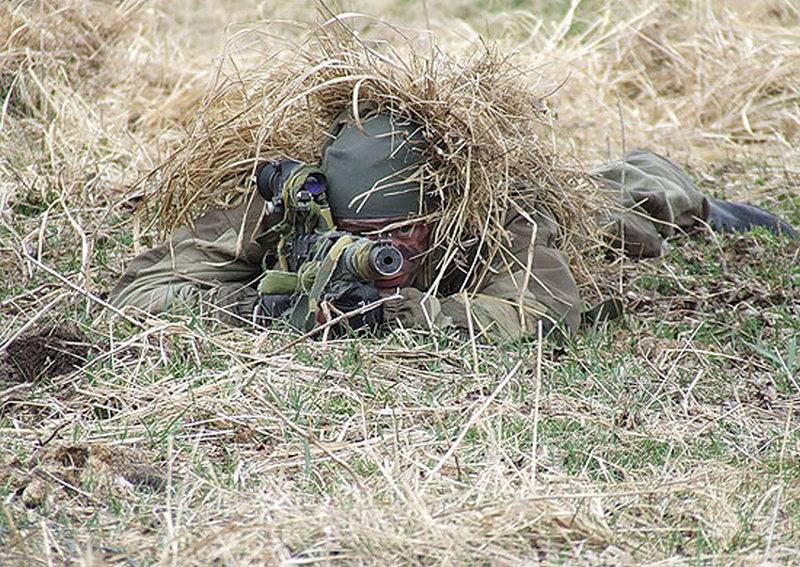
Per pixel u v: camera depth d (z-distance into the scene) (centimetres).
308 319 1839
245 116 2041
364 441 1509
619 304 1983
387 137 1894
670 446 1518
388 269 1775
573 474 1470
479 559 1259
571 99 3378
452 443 1523
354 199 1878
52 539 1295
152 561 1256
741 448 1553
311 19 3841
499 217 1928
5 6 3131
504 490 1383
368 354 1762
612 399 1692
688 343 1897
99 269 2166
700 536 1314
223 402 1611
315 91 1964
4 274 2159
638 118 3344
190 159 2047
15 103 2962
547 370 1770
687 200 2450
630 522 1362
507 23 3756
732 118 3394
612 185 2369
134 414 1597
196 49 3519
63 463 1468
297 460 1487
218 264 1989
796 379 1800
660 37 3650
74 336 1789
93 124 2880
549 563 1256
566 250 2050
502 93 2012
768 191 2877
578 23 3944
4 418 1619
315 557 1243
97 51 3170
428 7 4050
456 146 1908
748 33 3638
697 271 2308
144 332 1783
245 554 1252
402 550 1253
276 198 1883
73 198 2511
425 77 1930
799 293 2197
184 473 1459
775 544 1316
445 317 1861
